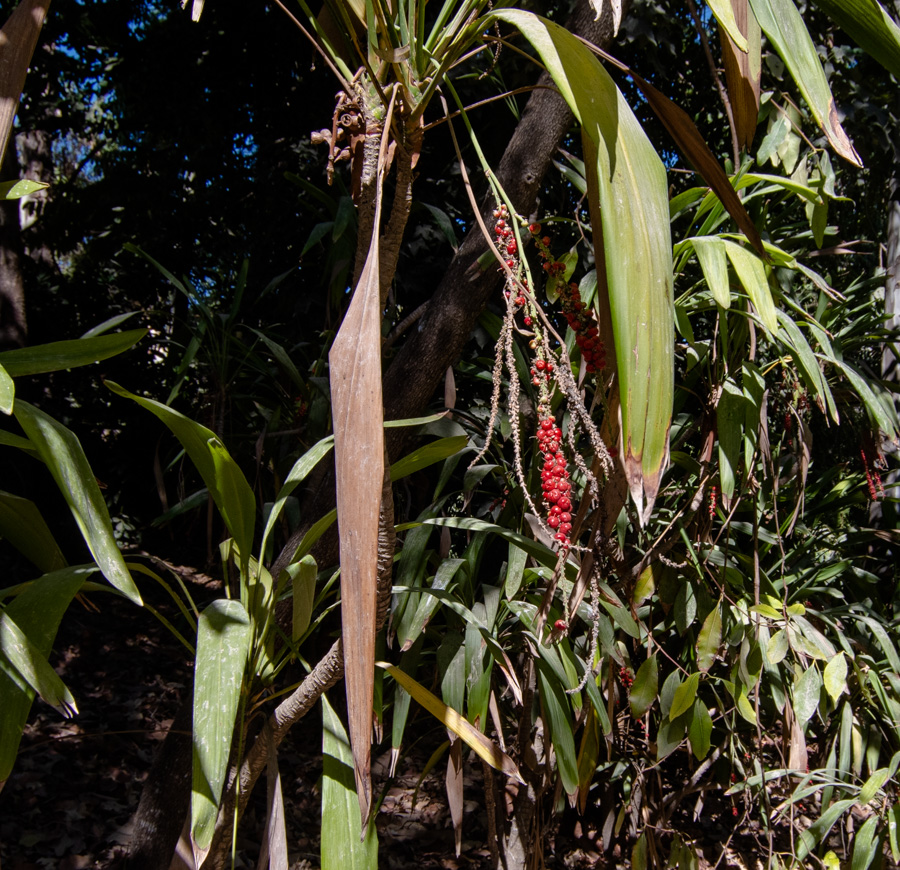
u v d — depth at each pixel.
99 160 6.28
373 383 0.63
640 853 1.96
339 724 1.03
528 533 1.63
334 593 1.45
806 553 2.60
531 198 1.66
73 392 5.38
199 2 0.95
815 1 0.76
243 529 1.00
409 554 1.50
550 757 1.77
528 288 0.90
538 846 1.83
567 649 1.45
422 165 3.40
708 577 1.99
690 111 3.17
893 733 2.06
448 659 1.49
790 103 1.82
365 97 0.94
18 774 2.76
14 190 0.85
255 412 2.63
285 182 3.96
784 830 2.76
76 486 0.78
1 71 0.78
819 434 2.67
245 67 4.50
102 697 3.37
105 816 2.64
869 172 3.05
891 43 0.75
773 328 1.25
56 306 5.78
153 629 3.99
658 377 0.68
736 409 1.60
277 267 4.05
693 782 2.09
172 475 5.30
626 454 0.67
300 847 2.64
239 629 0.93
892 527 2.82
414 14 0.87
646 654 2.34
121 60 5.09
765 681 2.07
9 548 4.38
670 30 2.95
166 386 5.51
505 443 2.06
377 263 0.68
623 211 0.68
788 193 1.73
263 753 1.07
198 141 4.73
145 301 5.83
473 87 2.87
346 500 0.63
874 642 2.38
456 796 1.40
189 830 0.99
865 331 2.12
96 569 0.93
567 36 0.72
